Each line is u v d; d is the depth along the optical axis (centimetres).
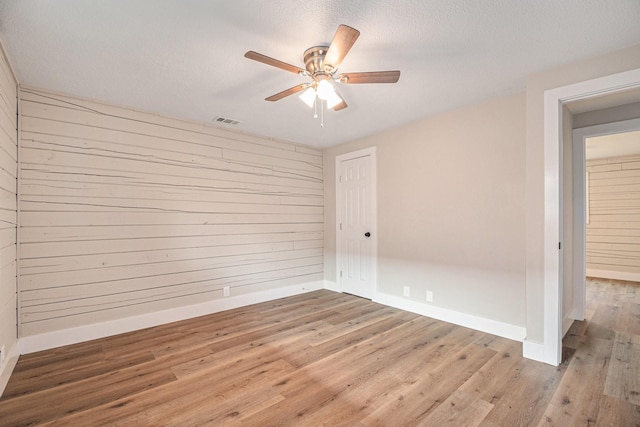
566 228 310
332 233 477
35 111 262
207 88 267
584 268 336
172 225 337
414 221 361
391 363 238
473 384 208
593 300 415
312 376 220
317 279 482
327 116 339
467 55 215
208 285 363
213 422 171
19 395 196
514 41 198
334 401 190
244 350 263
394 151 382
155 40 195
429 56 216
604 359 242
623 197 551
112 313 297
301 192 461
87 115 287
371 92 276
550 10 168
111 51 207
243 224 396
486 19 176
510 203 283
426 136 348
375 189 406
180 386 207
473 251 309
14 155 243
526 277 248
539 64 228
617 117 311
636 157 538
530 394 196
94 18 172
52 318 268
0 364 201
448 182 328
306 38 194
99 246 292
